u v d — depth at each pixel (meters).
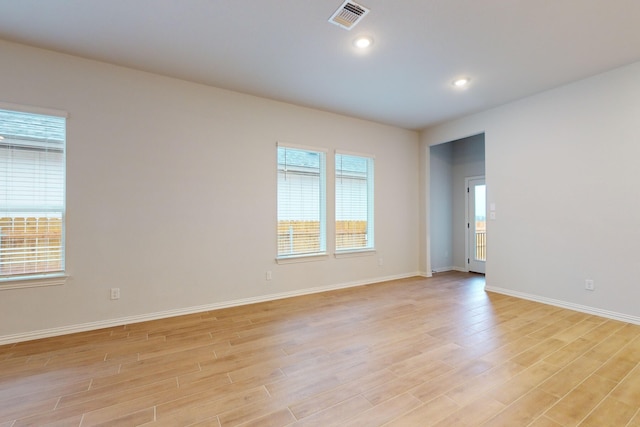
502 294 4.29
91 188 3.03
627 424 1.62
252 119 3.95
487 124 4.50
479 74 3.37
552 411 1.73
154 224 3.33
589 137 3.45
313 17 2.40
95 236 3.04
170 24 2.48
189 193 3.53
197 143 3.58
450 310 3.58
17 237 2.77
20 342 2.70
